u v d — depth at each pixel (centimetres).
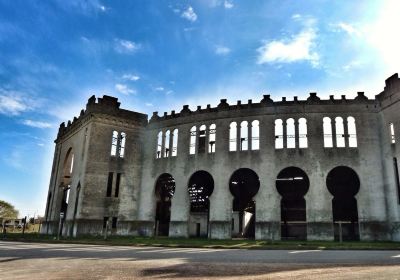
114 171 4691
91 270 1378
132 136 4938
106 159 4656
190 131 4653
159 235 5041
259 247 2739
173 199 4481
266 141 4159
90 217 4384
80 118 5084
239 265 1544
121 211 4619
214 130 4559
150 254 2123
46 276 1228
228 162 4253
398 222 3572
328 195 3828
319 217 3784
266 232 3875
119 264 1568
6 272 1320
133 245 3084
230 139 4350
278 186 4766
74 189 4719
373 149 3900
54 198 5581
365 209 3753
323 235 3725
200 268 1448
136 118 5003
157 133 4947
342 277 1197
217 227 4088
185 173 4500
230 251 2431
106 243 3222
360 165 3878
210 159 4366
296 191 4694
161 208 5191
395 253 2184
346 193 4519
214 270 1394
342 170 4328
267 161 4091
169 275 1272
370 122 3978
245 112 4344
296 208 5003
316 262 1645
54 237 4166
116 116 4838
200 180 5131
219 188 4203
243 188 4888
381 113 3941
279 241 3544
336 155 3938
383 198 3753
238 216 5531
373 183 3806
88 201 4412
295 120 4141
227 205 4116
